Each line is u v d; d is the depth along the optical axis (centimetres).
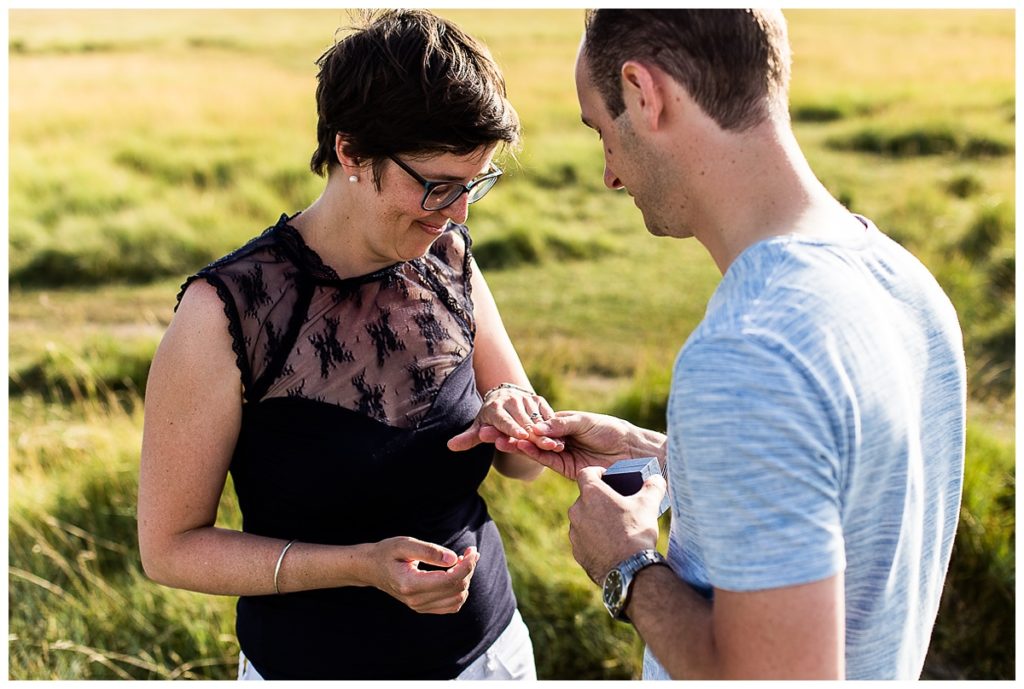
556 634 330
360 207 167
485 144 162
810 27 2325
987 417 520
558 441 183
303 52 1978
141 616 334
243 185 961
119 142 1084
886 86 1440
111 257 790
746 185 124
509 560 347
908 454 118
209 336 158
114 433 455
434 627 179
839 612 109
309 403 167
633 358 614
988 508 364
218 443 163
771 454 107
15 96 1330
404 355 176
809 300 112
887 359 116
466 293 192
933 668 329
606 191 1025
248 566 164
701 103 123
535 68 1675
